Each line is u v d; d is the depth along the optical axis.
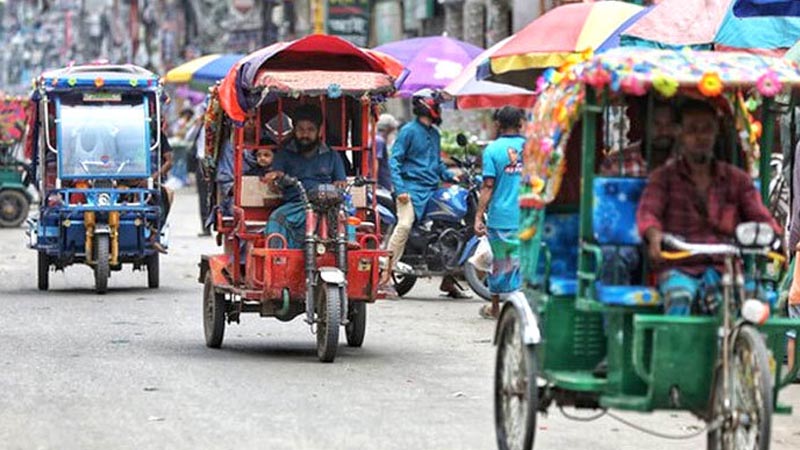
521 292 20.62
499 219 35.81
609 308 18.53
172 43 185.00
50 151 43.94
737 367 17.83
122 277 48.41
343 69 31.88
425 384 27.16
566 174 20.69
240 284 31.08
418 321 36.91
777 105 20.39
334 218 29.81
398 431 22.70
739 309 18.22
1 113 71.06
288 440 21.95
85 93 44.12
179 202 93.38
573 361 19.72
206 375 27.86
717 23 32.75
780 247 18.97
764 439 17.27
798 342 19.34
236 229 30.62
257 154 31.06
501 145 35.78
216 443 21.69
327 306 29.22
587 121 18.98
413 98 41.91
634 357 18.12
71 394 25.70
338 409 24.48
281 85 29.92
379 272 30.38
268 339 33.25
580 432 23.09
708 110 18.70
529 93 44.19
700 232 18.80
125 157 43.78
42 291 44.00
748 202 18.88
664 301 18.36
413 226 41.94
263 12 143.50
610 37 36.22
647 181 18.94
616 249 18.94
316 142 31.02
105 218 43.44
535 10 62.25
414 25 98.06
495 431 22.19
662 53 19.25
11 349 31.20
